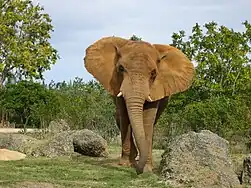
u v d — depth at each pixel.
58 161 14.87
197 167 11.66
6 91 38.06
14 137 17.47
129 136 13.80
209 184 11.31
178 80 13.34
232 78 32.78
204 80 32.28
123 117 13.55
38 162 14.45
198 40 34.44
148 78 12.33
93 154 16.34
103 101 26.08
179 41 34.75
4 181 10.80
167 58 13.53
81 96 28.14
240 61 33.62
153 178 11.92
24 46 44.28
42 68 45.75
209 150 11.92
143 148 11.15
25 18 44.41
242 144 19.66
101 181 11.64
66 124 23.70
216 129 20.72
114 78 13.24
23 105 35.97
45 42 46.00
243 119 19.75
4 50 44.09
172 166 11.77
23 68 44.25
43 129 23.98
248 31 34.56
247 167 11.73
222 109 20.91
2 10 44.19
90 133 16.52
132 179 11.92
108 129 25.17
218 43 34.25
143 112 13.00
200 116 21.64
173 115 22.94
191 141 12.14
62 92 34.72
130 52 12.65
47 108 26.27
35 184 10.62
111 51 13.59
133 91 11.93
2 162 14.31
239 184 11.59
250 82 26.25
